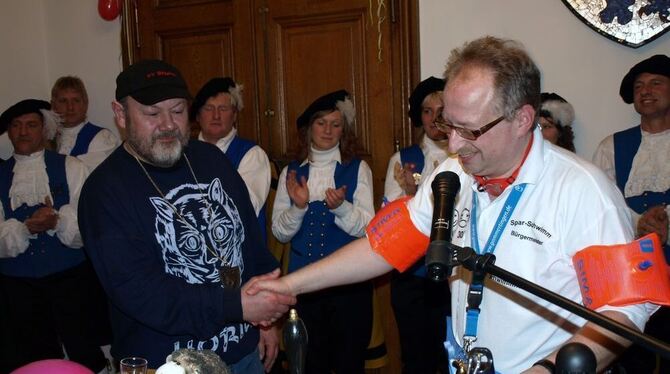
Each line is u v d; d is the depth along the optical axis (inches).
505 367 55.3
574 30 122.2
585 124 123.0
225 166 79.4
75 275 128.3
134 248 68.8
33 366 51.7
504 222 55.2
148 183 72.2
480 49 52.2
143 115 71.1
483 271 41.9
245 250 79.8
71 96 143.1
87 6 157.2
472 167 54.3
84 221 71.1
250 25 143.9
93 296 131.8
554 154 55.2
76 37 158.7
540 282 53.8
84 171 131.0
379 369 140.9
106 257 68.4
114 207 69.7
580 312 38.8
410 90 132.7
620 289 46.9
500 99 50.3
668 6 115.4
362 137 137.7
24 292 125.6
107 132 146.6
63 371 51.4
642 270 46.8
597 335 46.6
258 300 66.9
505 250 55.1
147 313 68.0
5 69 152.5
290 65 141.6
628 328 37.2
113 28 155.6
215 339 73.1
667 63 109.6
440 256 42.3
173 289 68.6
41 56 160.6
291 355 50.2
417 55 131.4
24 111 127.8
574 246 52.5
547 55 123.9
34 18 159.3
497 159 53.0
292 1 140.2
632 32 118.0
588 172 53.2
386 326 139.9
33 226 122.8
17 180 127.3
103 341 133.8
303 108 141.6
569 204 52.8
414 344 120.3
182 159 75.3
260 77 143.9
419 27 131.2
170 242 71.5
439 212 45.5
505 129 51.4
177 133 72.2
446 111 52.4
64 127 144.2
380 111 135.8
